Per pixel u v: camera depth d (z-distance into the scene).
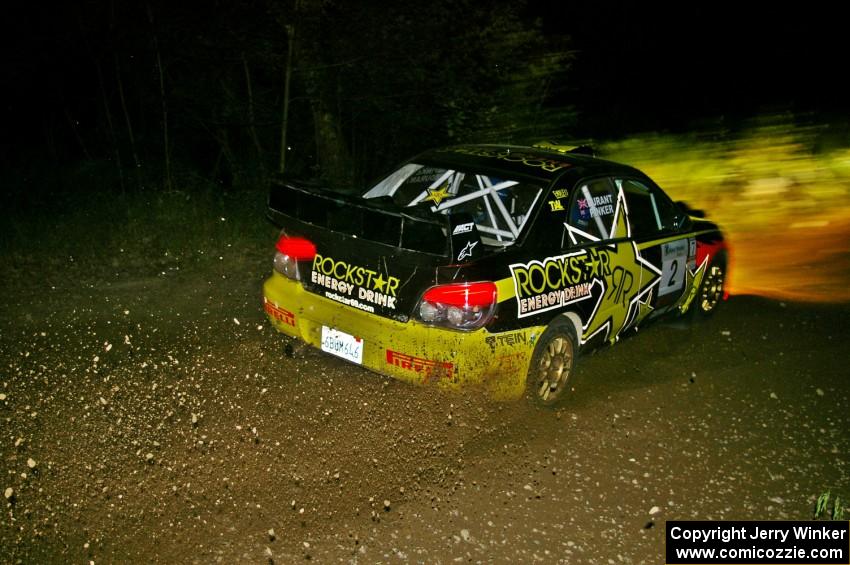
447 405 4.66
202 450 4.09
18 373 4.89
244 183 10.47
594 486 4.10
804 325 6.99
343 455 4.14
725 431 4.84
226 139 11.05
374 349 4.35
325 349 4.60
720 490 4.17
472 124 10.94
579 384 5.37
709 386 5.52
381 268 4.33
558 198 4.87
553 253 4.69
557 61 11.93
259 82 11.23
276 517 3.60
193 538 3.42
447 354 4.15
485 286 4.17
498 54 10.73
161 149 10.88
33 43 10.77
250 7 9.65
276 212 4.89
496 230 4.95
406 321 4.25
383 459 4.14
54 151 11.95
